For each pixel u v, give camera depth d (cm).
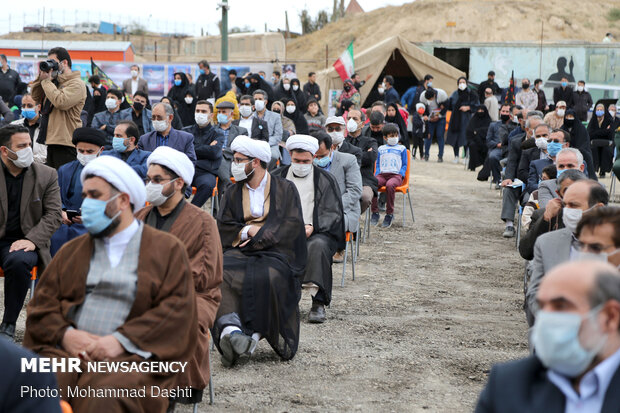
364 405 519
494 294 838
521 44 2950
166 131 962
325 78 2662
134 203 390
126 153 814
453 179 1805
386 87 2286
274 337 590
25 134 629
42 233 635
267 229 613
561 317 239
